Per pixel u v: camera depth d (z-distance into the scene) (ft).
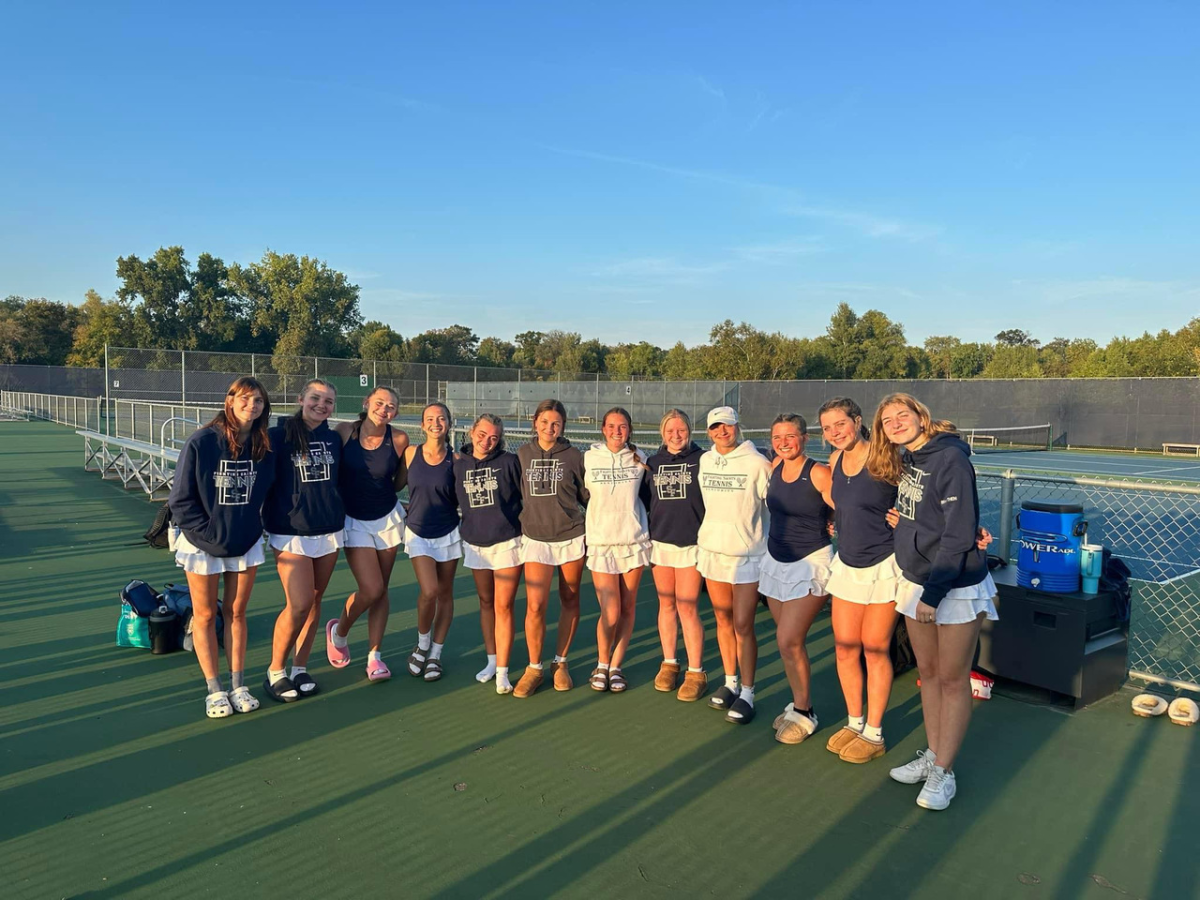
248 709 14.17
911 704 14.93
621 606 15.56
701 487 14.35
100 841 9.98
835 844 10.07
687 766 12.26
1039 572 14.70
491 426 14.83
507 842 10.05
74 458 62.64
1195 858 9.78
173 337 180.75
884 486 11.87
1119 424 89.15
